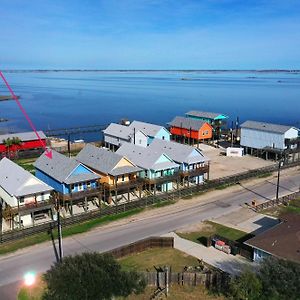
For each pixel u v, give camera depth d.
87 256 32.31
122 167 56.56
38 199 48.62
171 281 35.16
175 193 58.41
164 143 70.88
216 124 102.00
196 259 39.72
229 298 32.88
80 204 55.12
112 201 56.53
